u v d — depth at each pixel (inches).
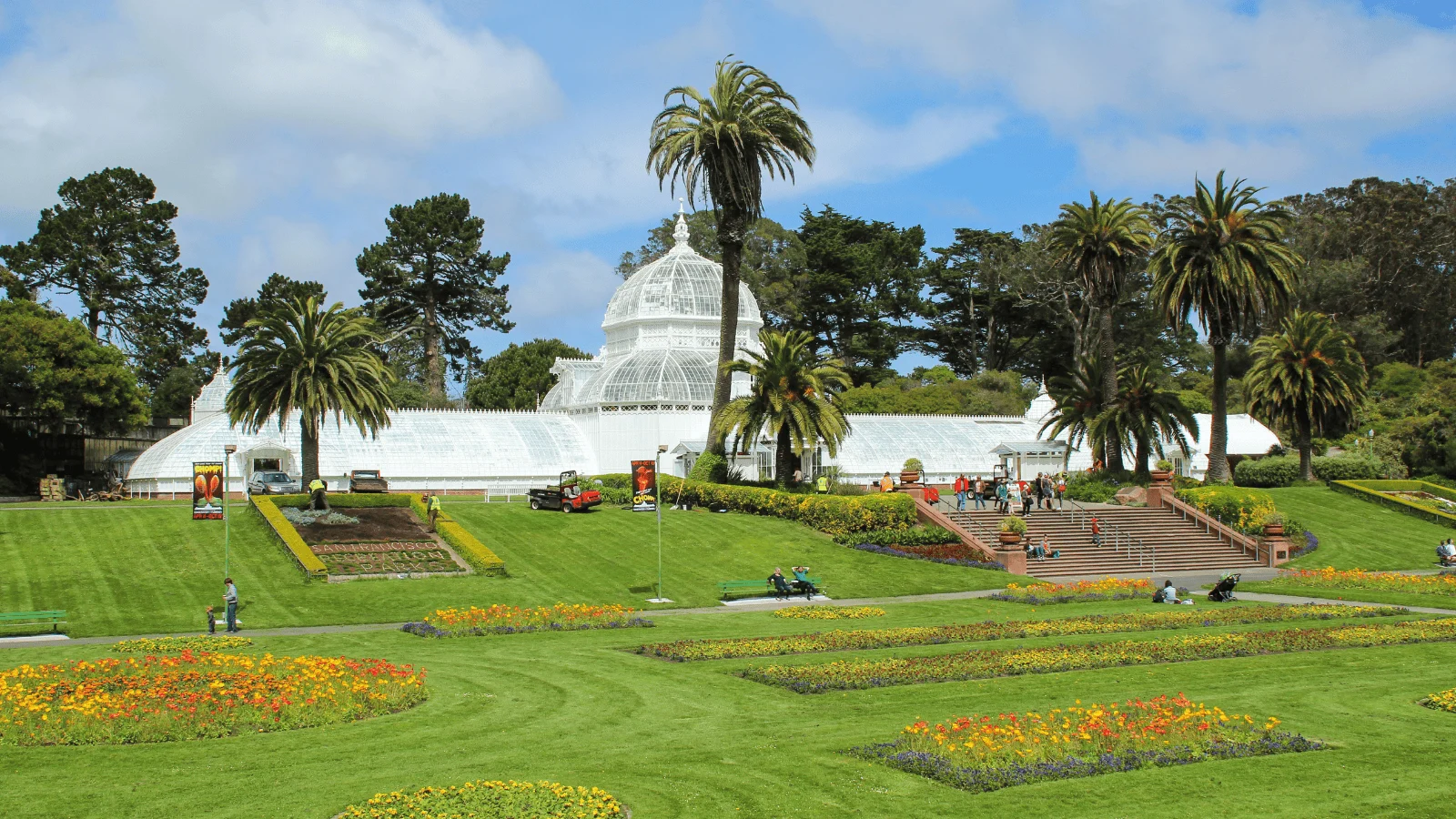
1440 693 1110.4
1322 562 2652.6
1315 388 3437.5
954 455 3806.6
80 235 4552.2
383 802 751.1
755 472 3341.5
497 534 2410.2
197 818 743.1
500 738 949.8
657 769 851.4
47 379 3410.4
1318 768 857.5
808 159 2785.4
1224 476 3093.0
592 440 3624.5
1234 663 1314.0
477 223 5472.4
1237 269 2891.2
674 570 2235.5
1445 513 3080.7
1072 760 866.1
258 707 1004.6
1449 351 5546.3
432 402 5054.1
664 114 2726.4
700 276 3863.2
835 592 2116.1
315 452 2551.7
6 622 1662.2
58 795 788.6
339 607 1831.9
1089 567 2440.9
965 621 1729.8
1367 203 5452.8
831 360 2849.4
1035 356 5861.2
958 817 744.3
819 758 879.1
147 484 3196.4
